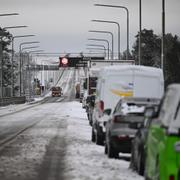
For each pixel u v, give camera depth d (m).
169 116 16.09
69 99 179.88
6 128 50.66
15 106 118.38
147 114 18.61
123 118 26.95
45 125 54.62
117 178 20.92
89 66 62.31
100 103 34.56
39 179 21.28
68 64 160.62
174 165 15.28
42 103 141.12
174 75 143.00
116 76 34.56
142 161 21.45
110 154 27.48
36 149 31.92
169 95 16.95
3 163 25.83
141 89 34.59
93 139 37.38
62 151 30.84
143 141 21.20
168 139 15.39
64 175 22.12
